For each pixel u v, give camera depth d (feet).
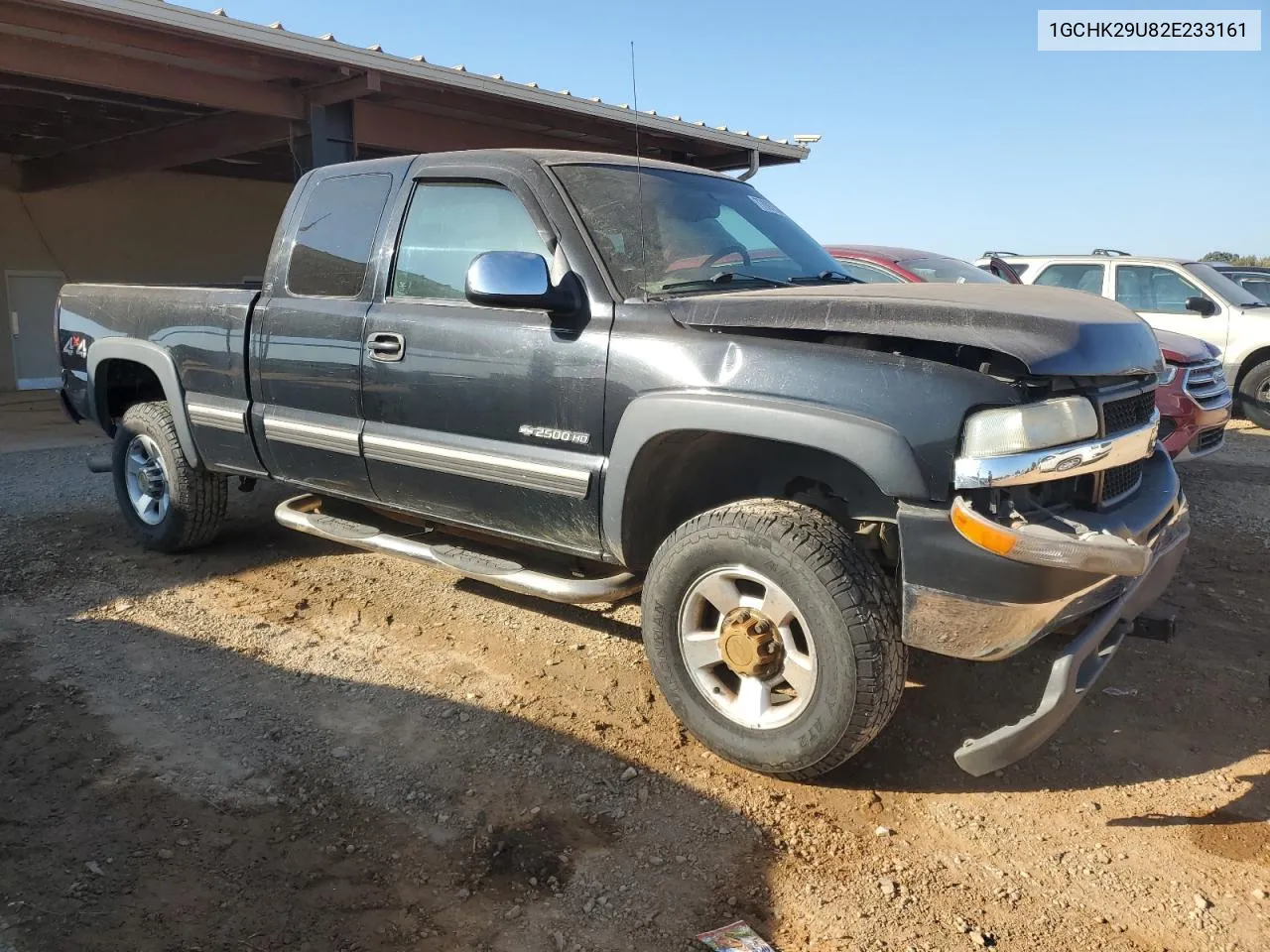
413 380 12.88
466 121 39.27
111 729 11.43
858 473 10.79
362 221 14.06
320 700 12.31
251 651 13.78
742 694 10.50
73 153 46.03
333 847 9.30
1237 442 32.73
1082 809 10.14
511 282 10.83
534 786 10.39
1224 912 8.56
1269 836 9.66
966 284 11.50
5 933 7.91
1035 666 13.34
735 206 14.14
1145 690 12.80
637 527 11.29
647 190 13.04
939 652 9.36
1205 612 15.58
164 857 9.04
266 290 15.24
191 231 55.47
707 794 10.27
